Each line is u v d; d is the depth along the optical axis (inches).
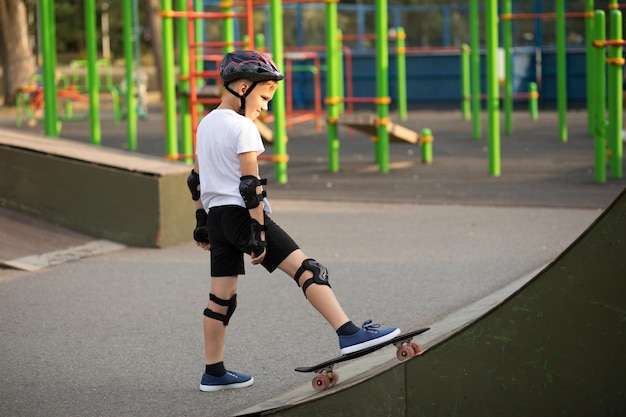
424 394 214.7
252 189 243.3
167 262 463.2
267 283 414.9
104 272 442.3
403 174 802.8
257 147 248.7
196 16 795.4
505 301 208.8
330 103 828.6
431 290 395.5
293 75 1652.3
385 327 340.2
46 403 265.9
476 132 1104.8
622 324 202.1
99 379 287.3
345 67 1653.5
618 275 201.6
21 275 438.3
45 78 887.1
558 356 206.5
